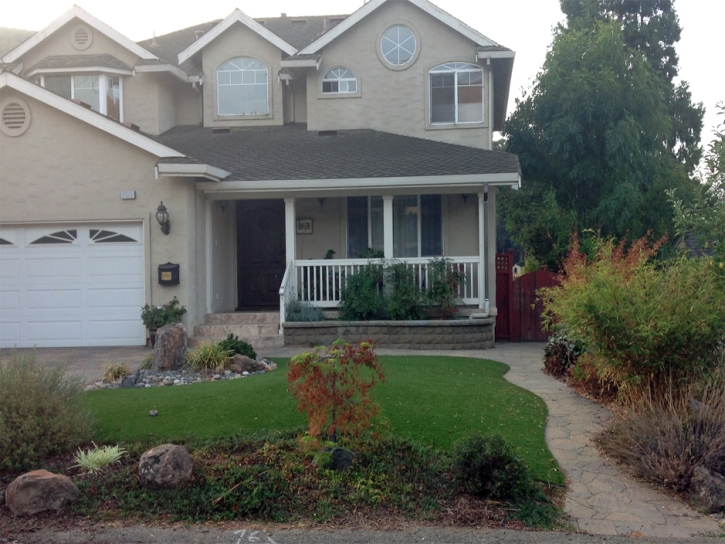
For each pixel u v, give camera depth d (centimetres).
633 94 1864
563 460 758
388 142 1727
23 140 1484
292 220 1553
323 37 1806
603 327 848
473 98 1772
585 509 657
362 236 1723
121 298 1495
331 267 1661
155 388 957
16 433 710
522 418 860
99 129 1468
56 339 1495
